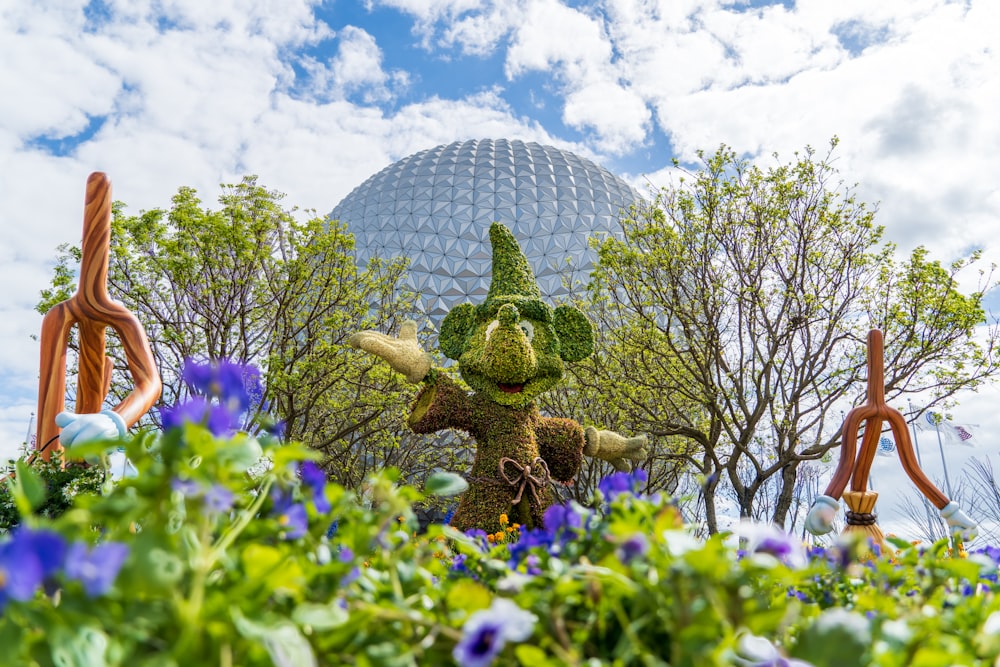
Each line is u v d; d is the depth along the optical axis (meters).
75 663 0.93
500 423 7.84
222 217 13.40
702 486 1.63
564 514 1.65
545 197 29.83
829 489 7.12
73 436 3.55
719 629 1.07
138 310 13.80
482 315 8.38
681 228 13.10
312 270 14.26
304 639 1.05
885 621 1.22
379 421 16.50
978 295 12.93
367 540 1.33
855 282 13.14
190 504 1.09
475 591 1.22
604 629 1.20
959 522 6.89
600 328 15.91
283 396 15.10
